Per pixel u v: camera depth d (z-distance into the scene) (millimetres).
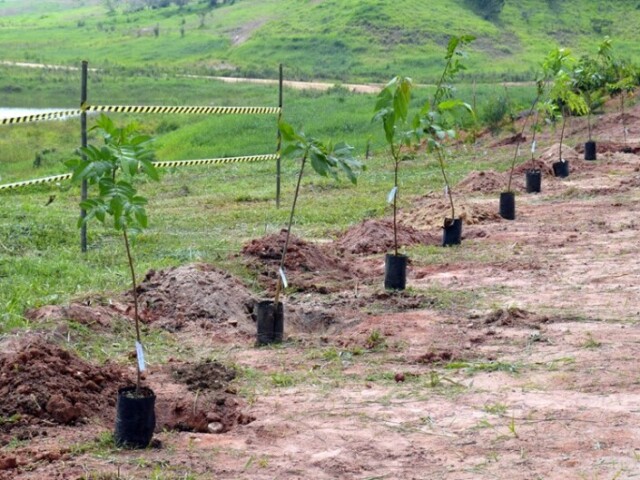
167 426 6379
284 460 5723
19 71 60531
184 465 5621
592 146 22062
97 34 98875
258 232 14773
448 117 31469
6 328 8492
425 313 9266
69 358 6879
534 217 15172
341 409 6590
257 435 6129
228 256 11727
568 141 26312
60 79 56812
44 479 5402
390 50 75000
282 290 10320
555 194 17406
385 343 8227
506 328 8609
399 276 10203
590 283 10352
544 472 5441
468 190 18281
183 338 8602
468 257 12031
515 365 7480
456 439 5992
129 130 5953
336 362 7762
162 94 51438
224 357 7969
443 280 10742
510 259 11766
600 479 5320
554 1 88500
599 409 6418
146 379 7152
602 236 13195
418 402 6711
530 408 6488
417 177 21578
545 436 5980
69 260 12438
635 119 28328
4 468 5562
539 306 9352
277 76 64875
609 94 32312
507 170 20344
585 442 5859
